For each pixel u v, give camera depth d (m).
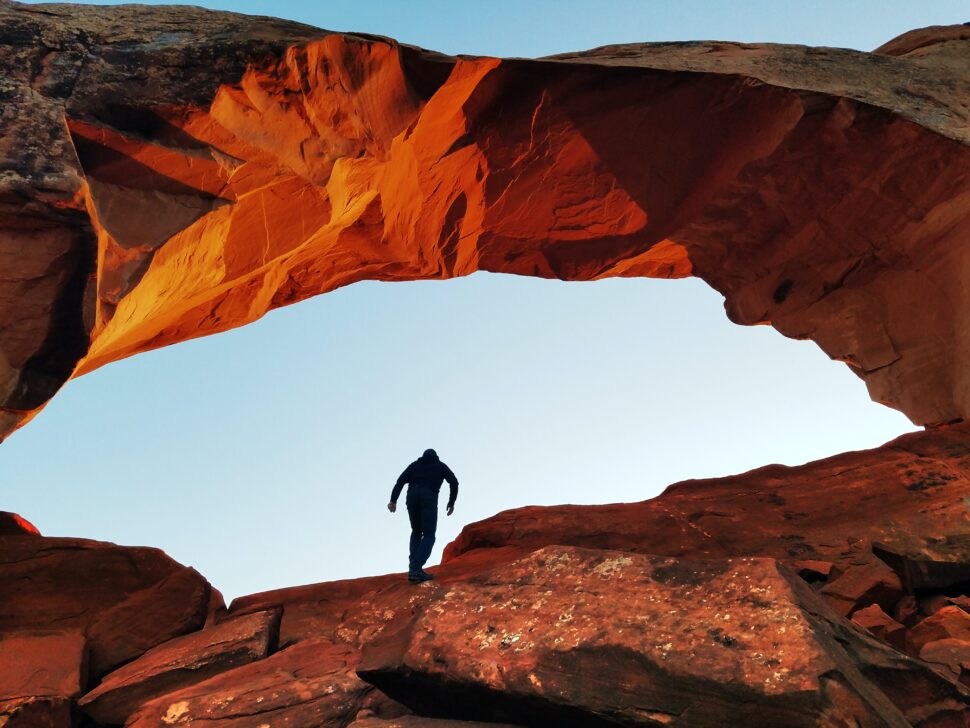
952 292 9.59
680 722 4.23
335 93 7.31
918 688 4.63
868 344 10.51
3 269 5.71
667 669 4.42
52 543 7.21
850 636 4.75
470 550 8.70
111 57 6.70
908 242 9.91
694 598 4.91
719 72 9.16
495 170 10.02
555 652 4.71
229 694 5.54
